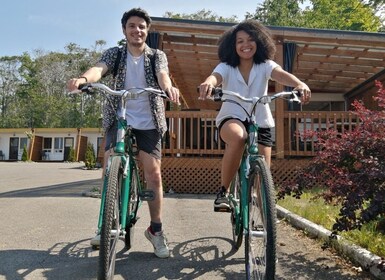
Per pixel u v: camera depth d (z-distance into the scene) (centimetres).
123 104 232
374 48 783
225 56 269
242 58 265
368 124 288
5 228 348
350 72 978
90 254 275
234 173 255
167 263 260
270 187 186
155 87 277
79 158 2984
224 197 268
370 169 250
